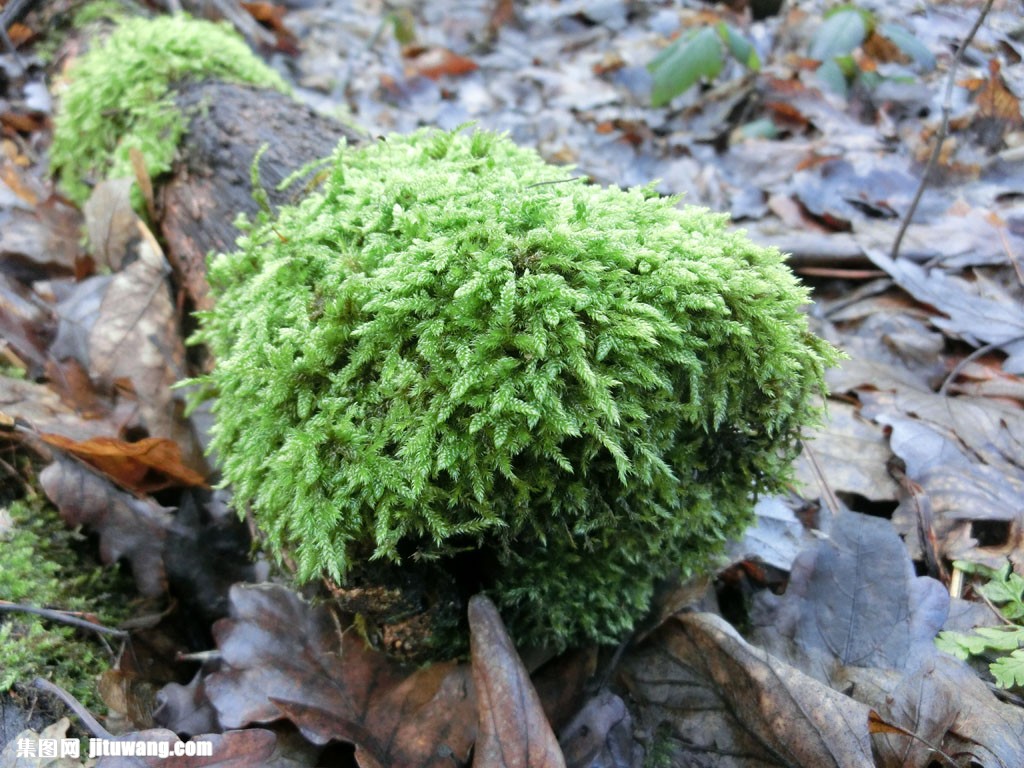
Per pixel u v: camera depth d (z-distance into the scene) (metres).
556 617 0.24
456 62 0.70
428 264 0.21
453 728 0.23
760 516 0.29
